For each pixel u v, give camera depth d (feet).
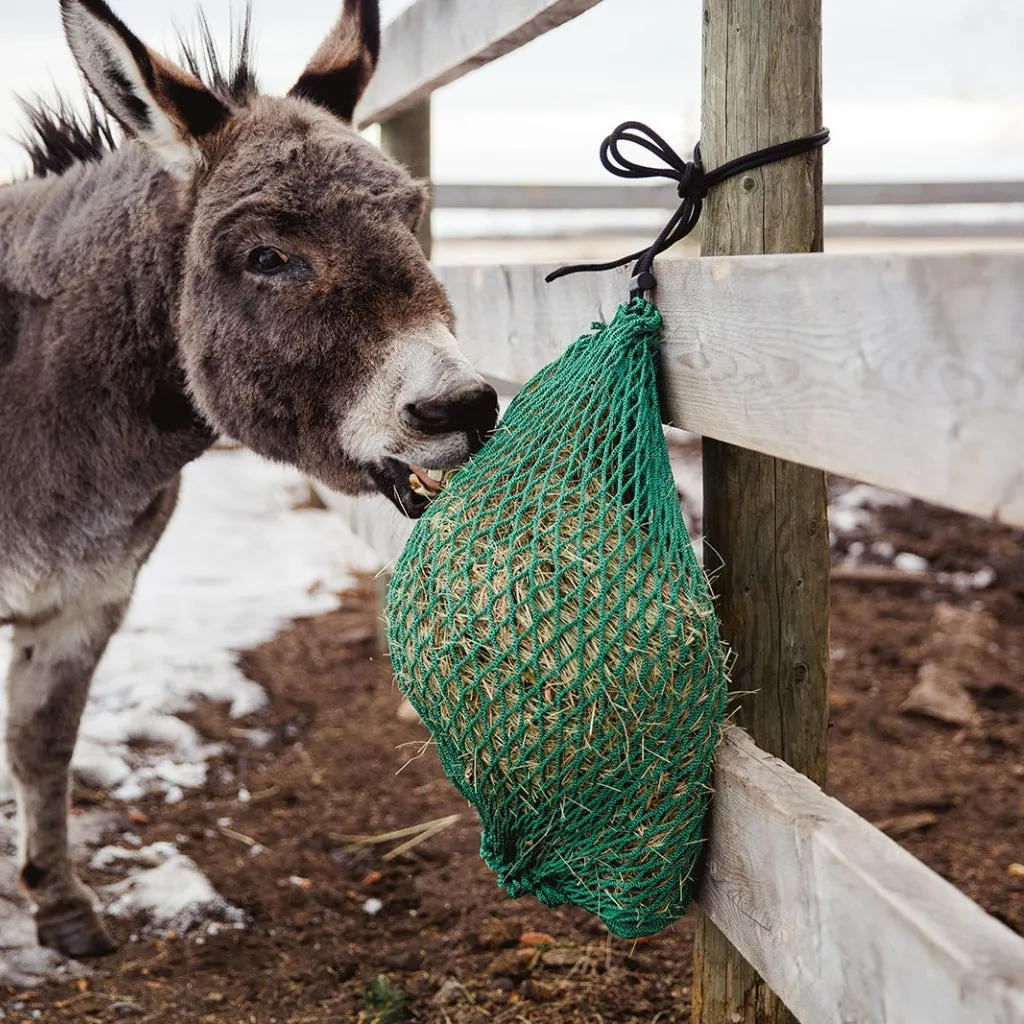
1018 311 3.58
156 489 10.00
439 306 8.07
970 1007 3.84
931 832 11.69
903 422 4.22
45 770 10.02
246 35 9.64
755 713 6.91
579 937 9.78
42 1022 8.76
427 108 13.70
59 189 9.84
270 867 11.26
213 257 8.29
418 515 7.93
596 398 6.26
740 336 5.51
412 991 9.08
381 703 15.25
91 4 8.12
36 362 9.30
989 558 20.49
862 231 32.89
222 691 15.34
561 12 7.75
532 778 5.81
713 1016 7.25
